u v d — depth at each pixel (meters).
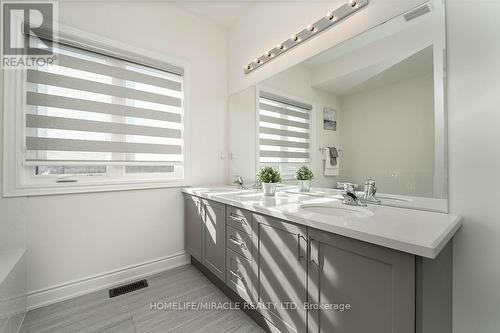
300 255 1.12
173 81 2.32
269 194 1.80
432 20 1.15
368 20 1.41
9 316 1.25
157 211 2.21
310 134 1.78
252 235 1.43
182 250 2.36
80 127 1.82
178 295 1.79
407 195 1.26
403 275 0.76
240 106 2.52
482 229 1.03
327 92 1.65
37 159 1.66
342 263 0.95
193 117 2.44
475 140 1.04
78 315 1.54
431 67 1.16
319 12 1.69
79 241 1.81
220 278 1.77
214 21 2.60
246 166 2.42
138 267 2.08
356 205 1.37
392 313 0.80
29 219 1.61
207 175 2.55
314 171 1.76
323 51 1.67
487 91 1.01
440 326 0.96
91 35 1.83
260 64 2.21
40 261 1.65
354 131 1.50
